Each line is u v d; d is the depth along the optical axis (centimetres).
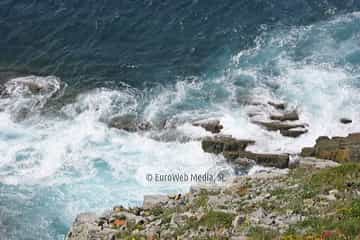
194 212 10375
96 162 15838
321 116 17288
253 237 8062
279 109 17612
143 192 14775
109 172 15525
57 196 14738
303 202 9531
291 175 12825
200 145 16425
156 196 12638
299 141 16462
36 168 15650
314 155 15612
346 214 8356
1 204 14412
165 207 11650
